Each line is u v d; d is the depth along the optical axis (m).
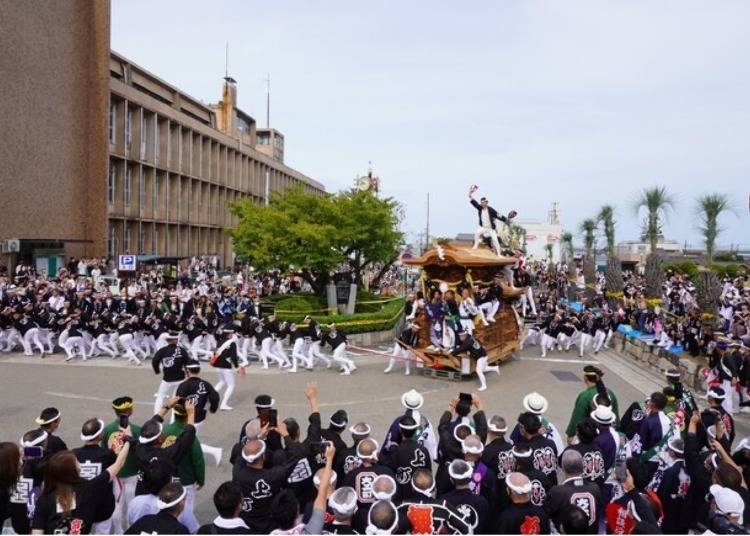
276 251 27.50
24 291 21.05
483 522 5.24
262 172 74.06
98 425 5.98
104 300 20.75
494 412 13.16
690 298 23.80
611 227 41.66
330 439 6.66
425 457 6.32
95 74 37.56
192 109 57.44
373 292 34.91
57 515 4.87
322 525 4.78
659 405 7.38
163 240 47.34
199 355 18.47
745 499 5.49
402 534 4.95
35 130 32.41
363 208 29.41
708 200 31.03
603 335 21.33
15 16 30.55
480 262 17.44
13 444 5.31
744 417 13.44
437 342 17.14
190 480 6.40
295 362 17.30
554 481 6.32
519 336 21.05
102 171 37.72
